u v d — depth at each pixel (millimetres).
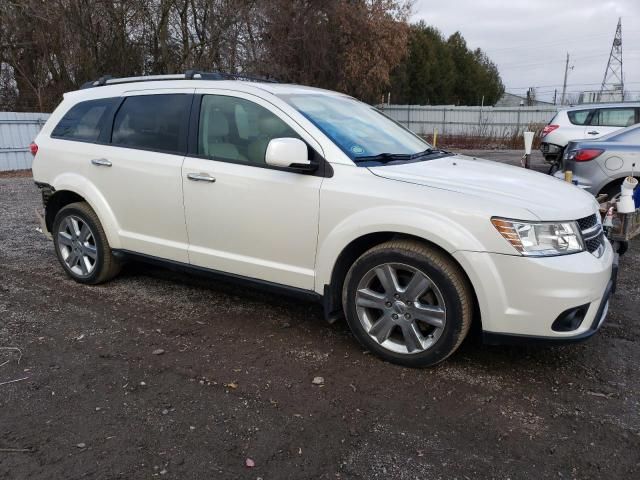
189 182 4047
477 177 3580
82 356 3553
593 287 3104
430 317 3273
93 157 4621
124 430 2758
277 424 2828
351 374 3350
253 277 3920
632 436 2773
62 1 17094
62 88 18000
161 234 4332
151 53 19234
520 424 2857
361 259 3438
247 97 3904
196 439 2693
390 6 26547
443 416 2918
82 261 4883
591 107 12617
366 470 2492
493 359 3564
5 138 14297
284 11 21547
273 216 3699
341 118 4043
